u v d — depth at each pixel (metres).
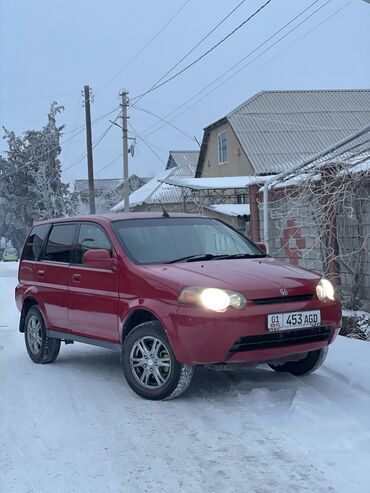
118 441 4.88
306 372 6.38
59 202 44.75
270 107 30.58
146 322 5.86
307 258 11.66
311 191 10.80
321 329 5.72
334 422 4.96
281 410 5.36
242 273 5.71
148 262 6.22
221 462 4.38
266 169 26.16
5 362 8.06
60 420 5.46
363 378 6.16
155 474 4.23
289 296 5.52
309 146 27.73
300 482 4.01
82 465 4.45
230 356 5.29
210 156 32.53
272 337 5.42
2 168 45.16
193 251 6.63
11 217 45.91
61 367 7.61
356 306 10.18
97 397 6.14
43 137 45.12
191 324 5.32
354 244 10.28
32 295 7.74
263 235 13.35
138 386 5.91
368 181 9.73
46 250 7.71
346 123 29.42
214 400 5.77
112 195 51.19
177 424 5.19
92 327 6.64
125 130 29.91
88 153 31.75
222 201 25.59
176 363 5.57
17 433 5.17
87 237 7.00
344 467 4.19
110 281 6.29
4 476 4.32
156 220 6.95
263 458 4.41
